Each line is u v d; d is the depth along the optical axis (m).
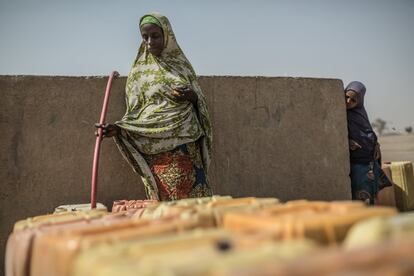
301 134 4.95
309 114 5.00
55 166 4.18
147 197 4.21
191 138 3.89
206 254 0.96
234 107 4.72
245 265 0.84
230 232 1.20
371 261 0.82
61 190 4.18
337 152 5.08
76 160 4.23
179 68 4.12
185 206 1.79
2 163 4.05
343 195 5.07
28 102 4.14
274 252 0.93
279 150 4.86
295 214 1.32
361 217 1.24
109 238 1.23
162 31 4.09
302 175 4.92
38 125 4.16
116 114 4.37
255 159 4.76
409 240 0.93
